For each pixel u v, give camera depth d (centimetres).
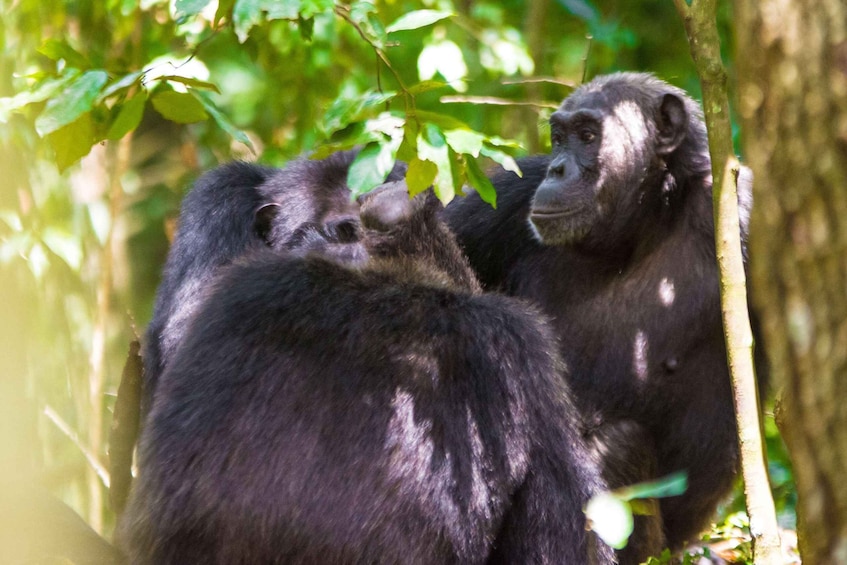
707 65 937
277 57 1978
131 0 1752
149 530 813
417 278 897
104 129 1060
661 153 1259
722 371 1233
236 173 1398
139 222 2628
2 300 906
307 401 802
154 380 1277
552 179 1270
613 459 1184
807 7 641
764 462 891
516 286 1352
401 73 2148
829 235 649
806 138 646
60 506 1007
